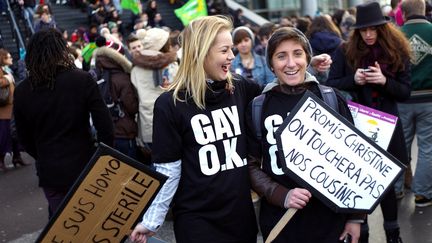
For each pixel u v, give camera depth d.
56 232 2.59
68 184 3.60
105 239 2.63
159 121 2.68
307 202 2.62
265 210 2.77
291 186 2.67
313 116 2.61
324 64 3.91
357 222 2.70
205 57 2.66
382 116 3.52
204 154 2.67
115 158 2.56
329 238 2.66
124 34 17.47
